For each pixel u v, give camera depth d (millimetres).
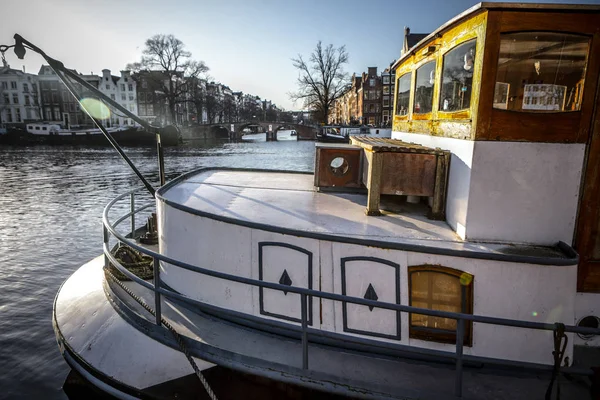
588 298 3234
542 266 2924
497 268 2996
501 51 2973
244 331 3670
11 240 12195
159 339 3549
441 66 3879
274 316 3553
